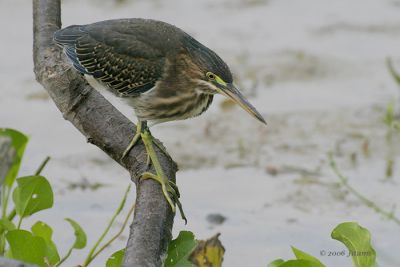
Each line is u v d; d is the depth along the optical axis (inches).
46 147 575.2
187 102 431.8
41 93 644.7
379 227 477.7
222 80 423.2
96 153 570.9
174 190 367.2
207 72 422.9
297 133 593.3
